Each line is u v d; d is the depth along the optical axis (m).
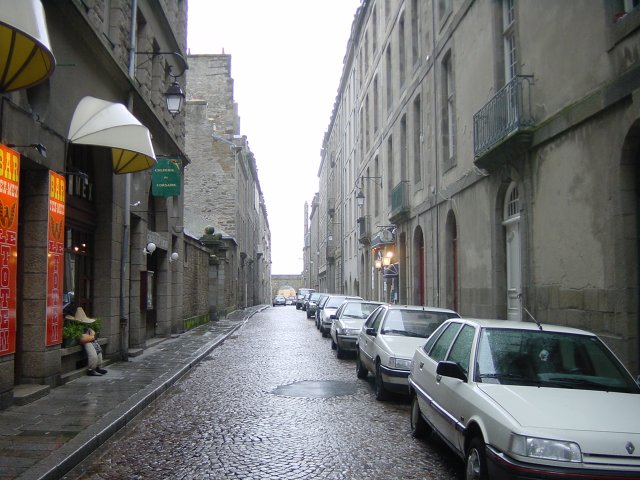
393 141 24.47
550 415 4.41
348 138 41.91
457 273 16.02
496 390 4.99
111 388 9.77
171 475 5.71
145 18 15.56
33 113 8.72
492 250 13.07
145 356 14.47
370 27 31.08
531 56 11.02
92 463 6.11
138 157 11.80
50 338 9.41
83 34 10.65
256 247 69.75
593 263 8.82
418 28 20.09
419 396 6.86
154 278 18.94
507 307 12.75
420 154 20.25
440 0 17.77
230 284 41.31
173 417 8.30
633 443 4.14
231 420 8.10
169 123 19.03
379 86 28.52
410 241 21.47
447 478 5.68
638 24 7.62
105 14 12.55
